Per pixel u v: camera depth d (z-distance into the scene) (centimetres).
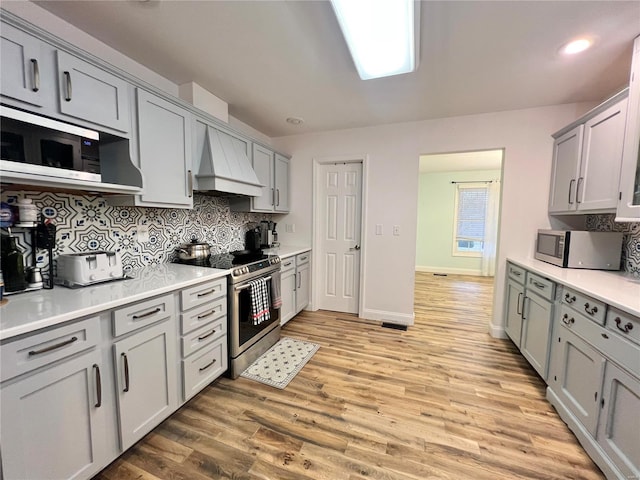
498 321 295
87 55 140
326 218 369
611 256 212
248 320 232
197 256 236
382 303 342
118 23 154
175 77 214
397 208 328
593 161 206
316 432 163
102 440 129
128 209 200
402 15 138
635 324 120
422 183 658
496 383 212
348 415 177
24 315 109
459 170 611
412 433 162
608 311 137
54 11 144
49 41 127
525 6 140
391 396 196
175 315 167
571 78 212
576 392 161
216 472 137
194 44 174
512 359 248
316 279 373
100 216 182
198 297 182
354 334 300
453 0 137
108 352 131
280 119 306
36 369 105
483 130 288
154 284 162
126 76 162
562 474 136
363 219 340
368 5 133
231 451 149
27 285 143
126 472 136
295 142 366
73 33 157
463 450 150
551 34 161
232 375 216
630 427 121
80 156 138
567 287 174
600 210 199
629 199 167
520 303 248
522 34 162
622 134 176
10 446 99
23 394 101
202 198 271
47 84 127
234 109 276
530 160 276
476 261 627
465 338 292
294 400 191
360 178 350
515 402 190
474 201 624
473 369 231
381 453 148
